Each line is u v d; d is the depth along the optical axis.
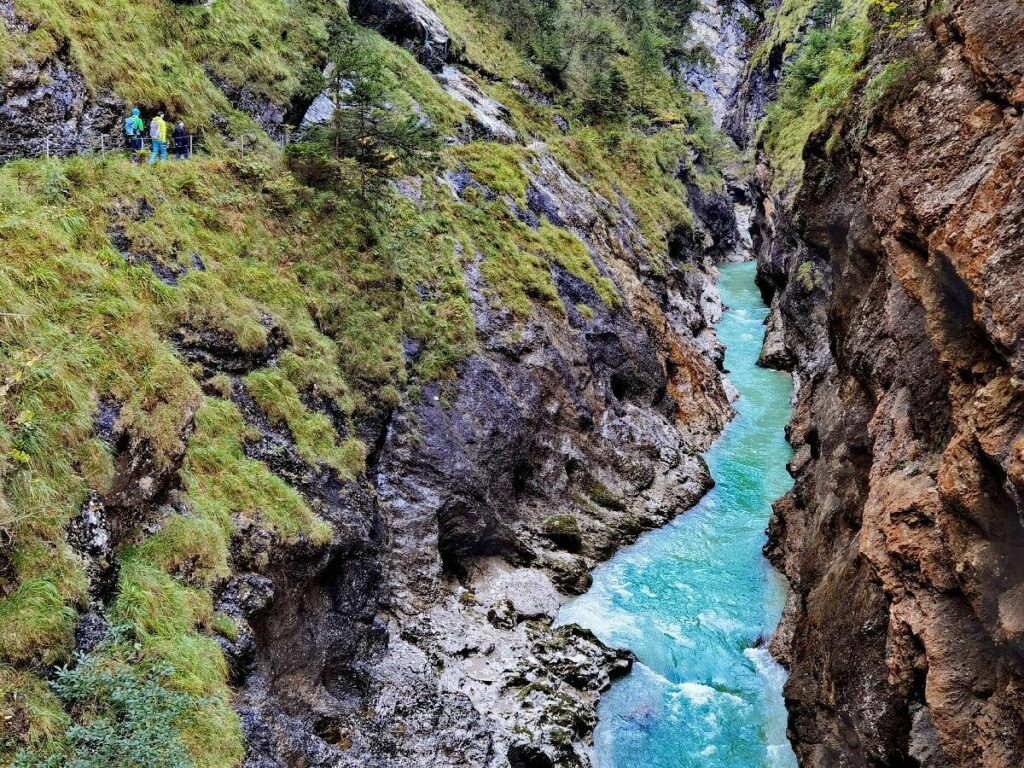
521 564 23.73
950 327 10.62
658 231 47.25
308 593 15.48
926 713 10.50
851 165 18.22
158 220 16.81
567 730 17.06
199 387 14.89
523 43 54.00
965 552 9.34
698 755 16.83
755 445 33.91
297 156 23.72
